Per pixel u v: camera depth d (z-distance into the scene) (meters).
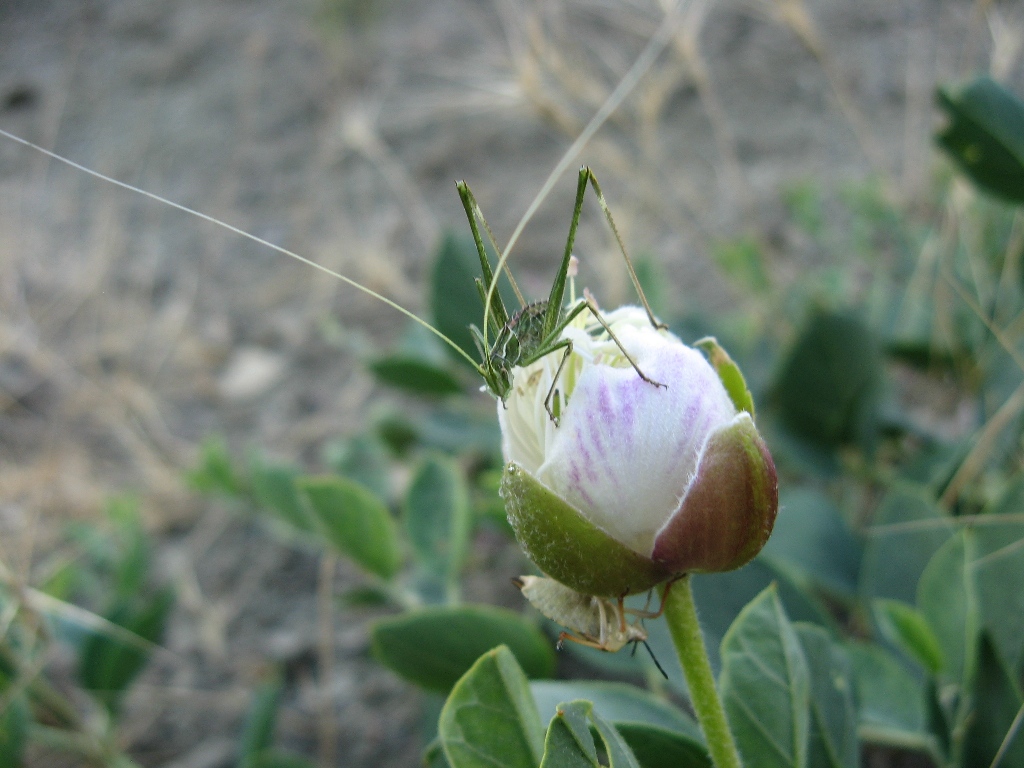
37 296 0.41
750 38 0.47
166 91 0.53
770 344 0.26
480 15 0.53
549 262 0.37
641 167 0.40
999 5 0.40
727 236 0.36
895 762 0.20
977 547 0.15
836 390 0.22
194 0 0.61
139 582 0.25
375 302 0.38
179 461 0.32
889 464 0.26
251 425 0.34
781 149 0.40
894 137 0.39
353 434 0.32
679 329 0.24
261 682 0.25
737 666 0.12
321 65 0.52
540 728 0.11
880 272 0.29
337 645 0.26
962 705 0.14
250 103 0.51
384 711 0.24
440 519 0.20
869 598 0.17
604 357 0.10
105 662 0.22
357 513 0.19
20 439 0.34
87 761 0.23
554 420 0.10
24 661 0.20
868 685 0.16
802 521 0.19
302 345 0.37
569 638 0.10
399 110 0.48
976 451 0.20
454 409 0.28
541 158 0.44
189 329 0.39
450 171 0.44
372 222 0.42
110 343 0.38
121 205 0.46
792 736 0.12
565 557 0.10
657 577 0.10
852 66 0.44
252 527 0.30
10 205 0.47
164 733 0.24
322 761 0.23
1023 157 0.18
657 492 0.10
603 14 0.44
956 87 0.18
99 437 0.34
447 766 0.14
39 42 0.59
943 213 0.30
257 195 0.45
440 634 0.16
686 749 0.12
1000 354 0.22
